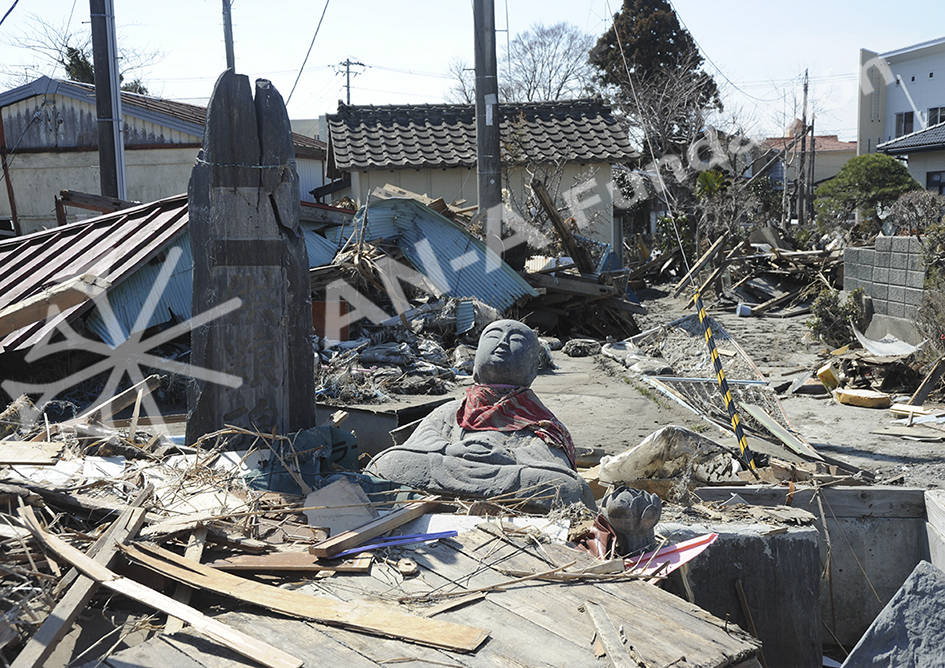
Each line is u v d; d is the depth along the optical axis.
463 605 3.68
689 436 6.27
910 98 27.20
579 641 3.38
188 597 3.73
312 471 5.45
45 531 3.94
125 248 9.32
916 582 4.15
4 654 3.20
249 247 6.09
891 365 11.27
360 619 3.47
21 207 20.86
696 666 3.15
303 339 6.30
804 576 5.32
